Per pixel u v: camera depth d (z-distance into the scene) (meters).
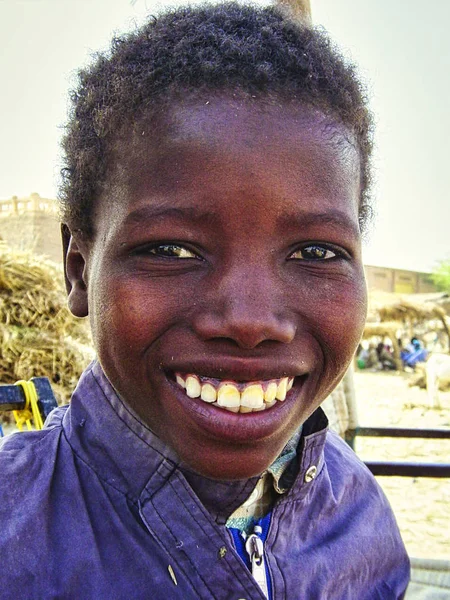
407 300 4.79
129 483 0.27
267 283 0.21
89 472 0.27
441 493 1.49
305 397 0.24
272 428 0.23
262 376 0.22
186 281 0.22
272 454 0.23
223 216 0.21
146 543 0.26
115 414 0.27
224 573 0.25
